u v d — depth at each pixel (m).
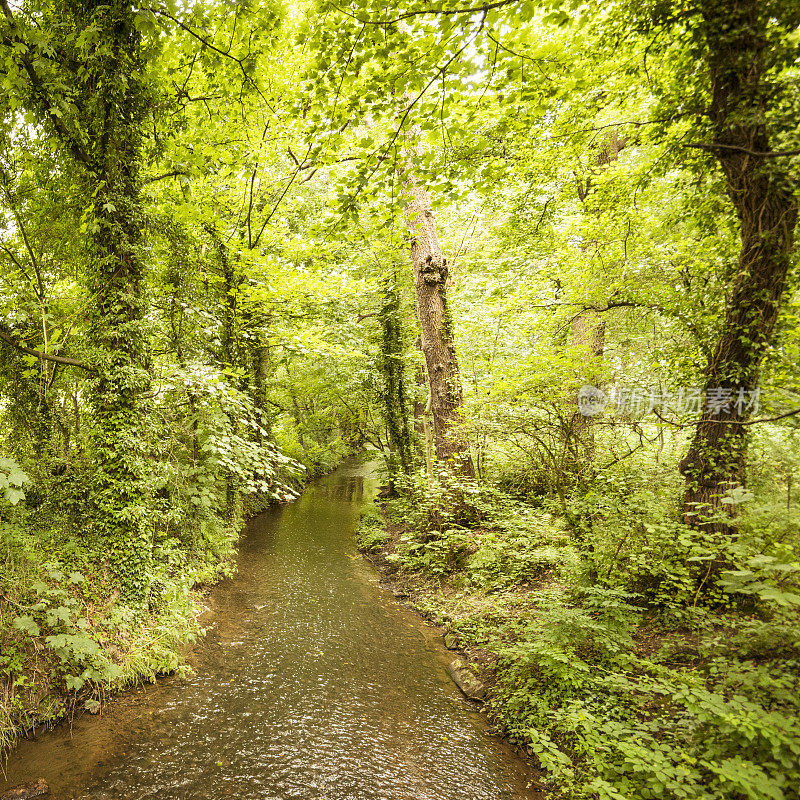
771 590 2.70
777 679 2.91
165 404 6.11
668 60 4.81
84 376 5.69
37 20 4.81
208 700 4.55
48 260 6.27
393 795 3.38
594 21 4.76
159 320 6.09
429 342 8.80
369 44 3.83
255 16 4.74
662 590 4.59
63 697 4.10
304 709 4.45
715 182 4.73
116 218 5.05
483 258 11.06
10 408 5.73
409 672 5.16
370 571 8.71
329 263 10.81
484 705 4.46
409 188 4.95
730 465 4.53
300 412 20.66
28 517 4.84
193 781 3.51
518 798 3.32
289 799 3.35
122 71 4.79
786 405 4.48
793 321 4.31
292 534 11.12
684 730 2.94
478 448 8.46
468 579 6.84
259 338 9.45
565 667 3.79
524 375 6.67
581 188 8.66
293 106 5.97
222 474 8.55
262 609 6.79
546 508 6.92
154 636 5.03
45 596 4.32
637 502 5.19
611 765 2.69
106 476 4.95
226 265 8.74
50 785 3.38
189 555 7.01
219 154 6.61
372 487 18.84
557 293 8.41
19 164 5.51
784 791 2.17
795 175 3.78
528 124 5.27
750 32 3.34
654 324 6.95
